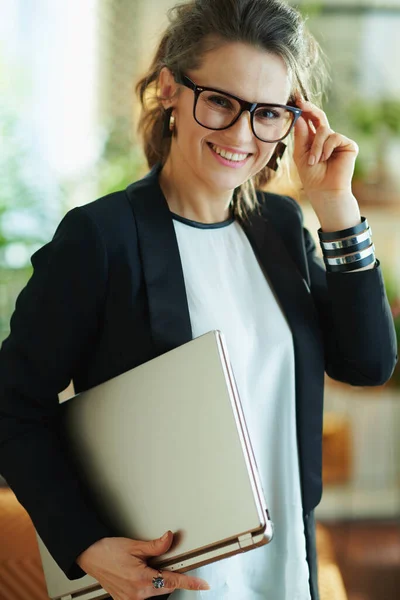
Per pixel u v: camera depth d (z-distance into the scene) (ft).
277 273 4.84
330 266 4.89
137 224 4.42
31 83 15.79
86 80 15.96
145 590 4.00
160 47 4.77
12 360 4.34
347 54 14.99
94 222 4.27
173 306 4.34
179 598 4.29
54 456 4.32
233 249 4.80
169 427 4.07
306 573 4.60
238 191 4.88
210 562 3.92
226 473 3.85
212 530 3.88
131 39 15.81
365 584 11.00
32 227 15.20
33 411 4.38
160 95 4.58
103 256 4.24
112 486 4.32
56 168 15.81
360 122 14.57
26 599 6.59
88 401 4.44
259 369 4.60
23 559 6.97
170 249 4.45
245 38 4.17
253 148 4.37
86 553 4.12
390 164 14.55
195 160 4.40
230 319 4.55
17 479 4.25
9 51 15.69
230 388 3.87
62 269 4.24
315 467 4.71
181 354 4.03
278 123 4.40
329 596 6.47
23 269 14.83
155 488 4.11
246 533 3.78
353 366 5.03
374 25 14.97
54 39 15.81
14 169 15.37
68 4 15.74
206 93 4.25
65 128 15.89
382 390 13.62
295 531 4.61
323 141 4.86
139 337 4.32
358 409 13.67
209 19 4.24
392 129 14.58
